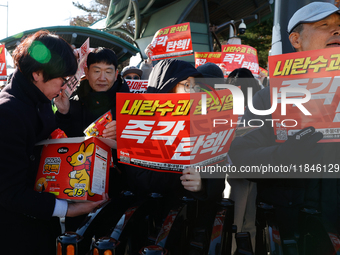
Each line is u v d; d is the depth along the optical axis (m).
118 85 1.89
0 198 1.04
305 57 1.01
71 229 1.57
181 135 0.96
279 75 1.05
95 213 1.06
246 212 1.40
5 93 1.13
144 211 1.07
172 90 1.24
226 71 4.91
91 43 9.34
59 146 1.14
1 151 1.02
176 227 1.01
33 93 1.13
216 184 1.07
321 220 0.99
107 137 1.22
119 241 0.89
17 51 1.13
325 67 0.99
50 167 1.13
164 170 1.02
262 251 1.04
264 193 1.16
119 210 1.18
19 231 1.14
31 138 1.14
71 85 1.71
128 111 0.99
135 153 1.03
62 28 8.30
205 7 10.81
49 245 1.23
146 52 5.20
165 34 4.91
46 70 1.08
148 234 1.08
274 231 0.94
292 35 1.27
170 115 0.95
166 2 10.90
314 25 1.18
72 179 1.09
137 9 10.63
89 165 1.09
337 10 1.11
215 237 0.94
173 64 1.26
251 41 17.41
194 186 1.00
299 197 1.10
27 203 1.03
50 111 1.29
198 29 10.83
